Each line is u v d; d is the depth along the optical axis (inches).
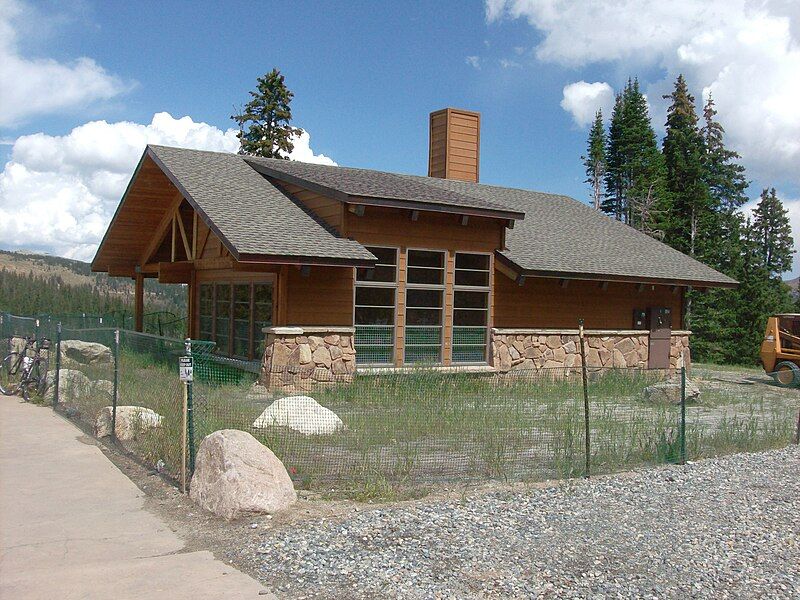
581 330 356.5
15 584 203.2
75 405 489.7
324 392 441.1
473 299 667.4
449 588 201.0
